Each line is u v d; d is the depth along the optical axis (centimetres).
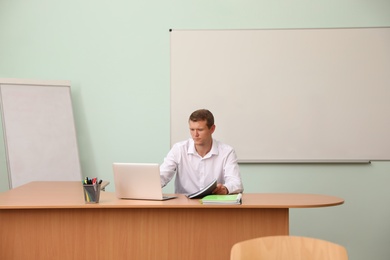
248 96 512
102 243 298
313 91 512
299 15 513
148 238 298
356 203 512
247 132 511
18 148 492
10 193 346
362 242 512
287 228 299
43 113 500
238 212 299
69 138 503
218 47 513
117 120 518
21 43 515
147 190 309
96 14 517
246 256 184
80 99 518
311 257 184
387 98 511
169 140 515
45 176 495
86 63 517
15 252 297
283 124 512
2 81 493
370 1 513
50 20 516
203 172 373
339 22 514
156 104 516
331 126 511
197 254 298
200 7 515
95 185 293
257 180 513
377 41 511
